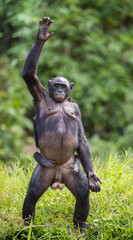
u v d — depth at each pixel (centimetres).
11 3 3522
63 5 3659
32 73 1362
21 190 1862
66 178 1438
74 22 3712
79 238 1438
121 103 3928
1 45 3850
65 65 3675
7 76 3456
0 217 1599
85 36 3797
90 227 1494
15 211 1650
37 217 1589
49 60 3650
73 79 3606
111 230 1470
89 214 1633
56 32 3728
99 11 4016
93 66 3800
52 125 1392
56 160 1412
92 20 3728
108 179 1833
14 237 1419
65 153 1401
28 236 1338
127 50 3975
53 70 3653
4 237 1438
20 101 3362
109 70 3809
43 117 1412
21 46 3500
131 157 2133
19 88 3441
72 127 1406
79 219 1488
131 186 1816
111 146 3316
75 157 1466
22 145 3262
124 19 4188
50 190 1839
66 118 1408
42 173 1432
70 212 1681
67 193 1797
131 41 3872
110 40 3916
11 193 1833
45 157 1430
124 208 1628
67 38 3806
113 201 1709
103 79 3762
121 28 4138
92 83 3716
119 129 3972
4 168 2103
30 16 3325
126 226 1509
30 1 3447
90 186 1414
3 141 3191
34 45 1352
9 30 3753
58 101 1421
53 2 3653
